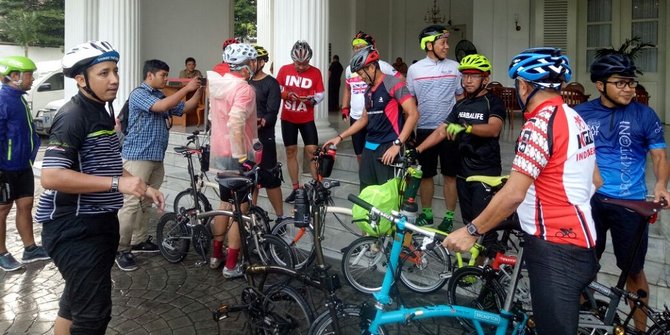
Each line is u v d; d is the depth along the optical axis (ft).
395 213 8.79
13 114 14.40
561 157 6.82
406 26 52.21
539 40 36.09
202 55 39.22
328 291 9.24
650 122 9.65
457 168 13.12
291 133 19.33
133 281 14.11
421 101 15.23
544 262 7.02
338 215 17.08
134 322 11.79
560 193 6.89
